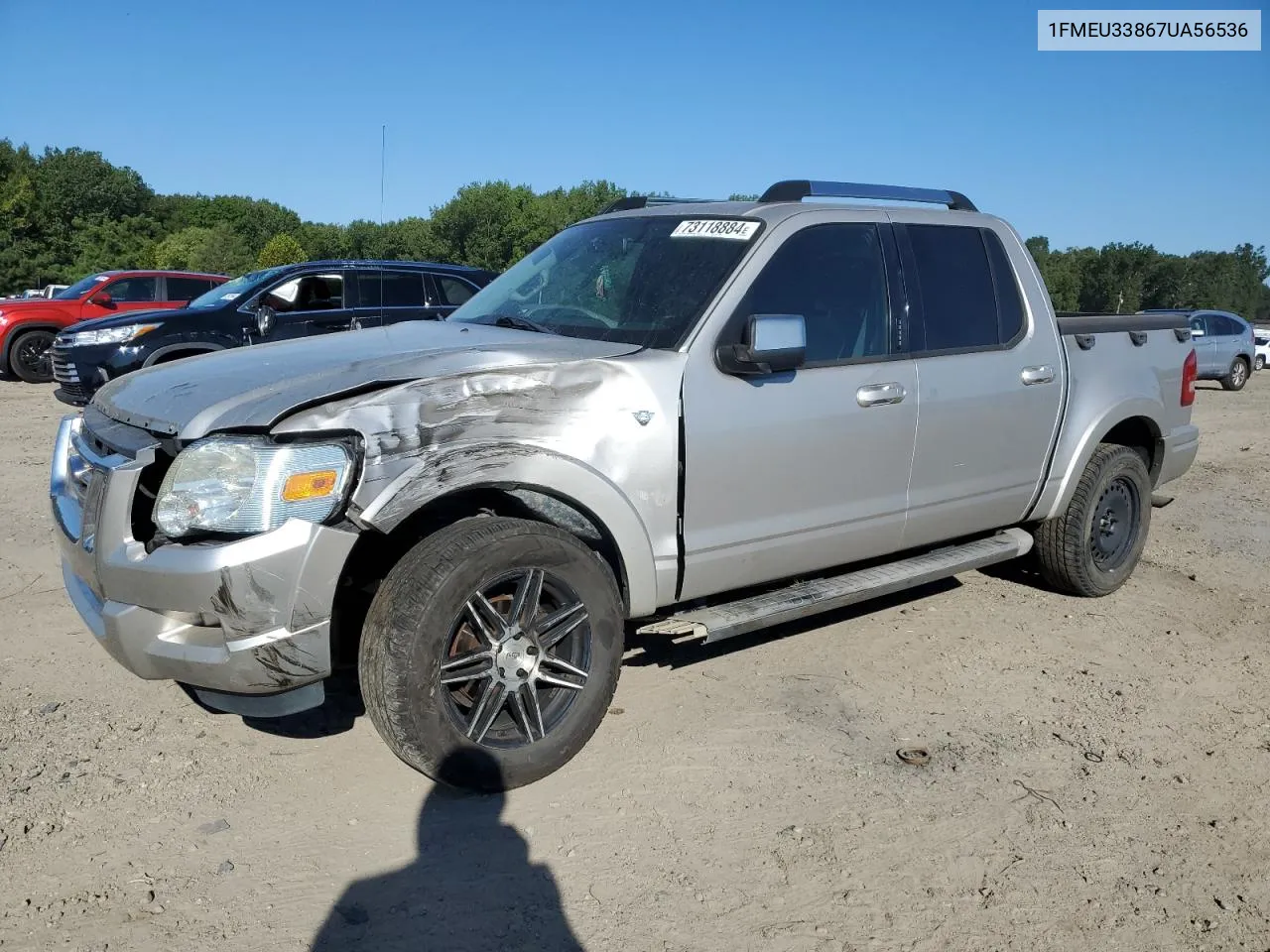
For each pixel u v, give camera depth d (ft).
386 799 10.96
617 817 10.73
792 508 13.05
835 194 14.42
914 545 14.89
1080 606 17.92
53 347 34.63
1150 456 18.90
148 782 11.14
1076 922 9.35
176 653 9.84
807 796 11.24
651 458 11.60
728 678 14.28
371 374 10.52
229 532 9.70
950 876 9.95
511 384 10.82
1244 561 21.45
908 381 14.01
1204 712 13.84
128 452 10.34
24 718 12.49
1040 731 13.07
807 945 8.90
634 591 11.87
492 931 8.95
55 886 9.35
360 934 8.85
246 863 9.80
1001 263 15.84
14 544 19.48
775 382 12.67
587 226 15.46
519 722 11.01
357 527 9.90
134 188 290.76
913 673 14.73
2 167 238.27
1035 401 15.78
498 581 10.56
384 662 10.07
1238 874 10.18
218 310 34.68
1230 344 68.95
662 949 8.80
